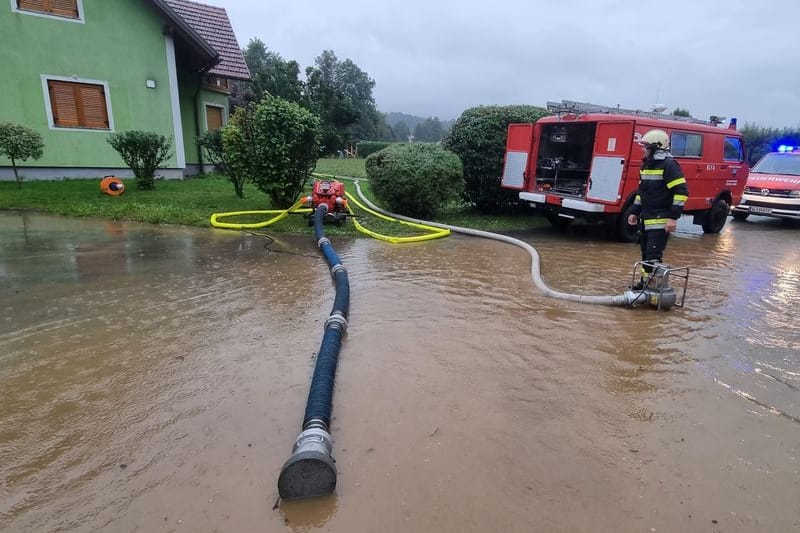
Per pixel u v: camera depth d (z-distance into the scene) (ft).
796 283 20.66
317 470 7.39
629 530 7.00
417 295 17.43
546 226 34.50
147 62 46.55
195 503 7.39
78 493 7.57
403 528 6.94
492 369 11.84
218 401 10.16
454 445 8.85
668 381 11.51
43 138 42.55
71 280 18.20
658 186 16.75
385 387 10.84
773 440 9.29
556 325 14.89
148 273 19.34
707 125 33.32
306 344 12.96
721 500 7.65
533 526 7.01
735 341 14.06
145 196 37.65
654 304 16.74
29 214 31.30
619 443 9.05
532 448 8.82
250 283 18.33
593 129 30.60
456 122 37.19
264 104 31.42
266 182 31.81
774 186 38.58
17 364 11.59
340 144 97.50
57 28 41.81
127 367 11.53
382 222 32.09
